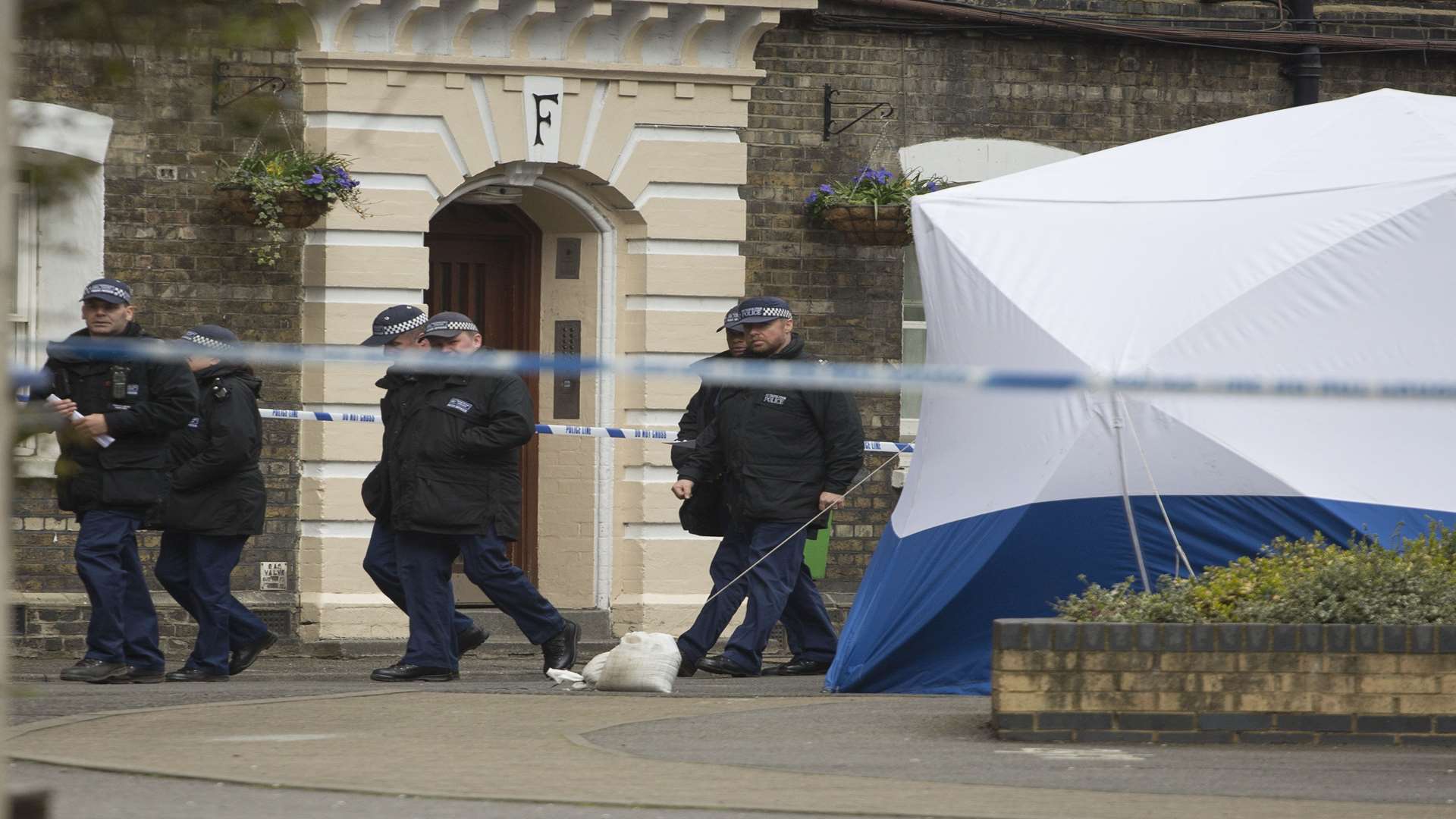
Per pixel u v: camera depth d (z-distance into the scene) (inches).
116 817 901.8
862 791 1002.1
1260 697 1197.1
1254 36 2374.5
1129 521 1494.8
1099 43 2356.1
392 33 2106.3
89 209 1972.2
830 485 1676.9
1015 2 2331.4
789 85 2268.7
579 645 2174.0
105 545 1577.3
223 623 1636.3
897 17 2289.6
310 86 2081.7
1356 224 1521.9
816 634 1774.1
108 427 1558.8
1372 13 2434.8
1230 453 1472.7
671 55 2222.0
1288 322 1499.8
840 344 2288.4
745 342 1699.1
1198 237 1544.0
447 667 1615.4
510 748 1155.3
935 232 1606.8
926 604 1531.7
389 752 1131.3
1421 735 1193.4
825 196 2242.9
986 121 2321.6
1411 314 1501.0
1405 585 1246.9
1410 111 1621.6
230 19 740.0
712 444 1720.0
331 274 2086.6
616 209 2234.3
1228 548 1483.8
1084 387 947.3
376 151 2100.1
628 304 2244.1
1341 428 1493.6
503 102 2151.8
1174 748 1182.9
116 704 1382.9
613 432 2066.9
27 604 2001.7
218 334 1615.4
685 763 1099.3
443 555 1614.2
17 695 893.8
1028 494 1499.8
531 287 2293.3
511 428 1584.6
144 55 750.5
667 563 2239.2
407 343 1626.5
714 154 2233.0
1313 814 948.6
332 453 2096.5
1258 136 1658.5
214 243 2055.9
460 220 2278.5
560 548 2256.4
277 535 2105.1
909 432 2316.7
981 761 1117.7
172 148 2036.2
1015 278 1555.1
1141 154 1674.5
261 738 1189.1
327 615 2089.1
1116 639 1202.6
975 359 1553.9
